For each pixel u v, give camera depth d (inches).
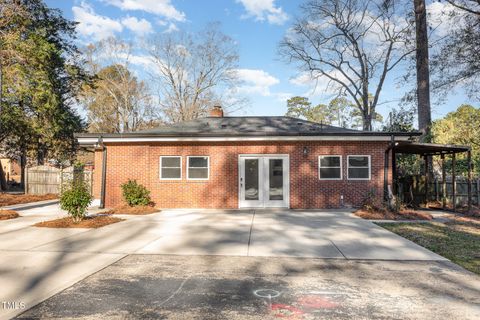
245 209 603.8
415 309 173.6
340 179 606.2
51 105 1008.9
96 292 196.5
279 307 175.9
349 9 1280.8
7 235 361.4
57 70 1136.2
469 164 565.0
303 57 1386.6
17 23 824.3
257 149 616.4
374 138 588.7
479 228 412.2
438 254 288.0
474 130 1019.3
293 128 669.3
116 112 1878.7
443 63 849.5
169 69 1831.9
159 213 550.6
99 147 626.2
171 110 1850.4
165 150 625.6
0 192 976.9
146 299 186.1
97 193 639.1
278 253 288.2
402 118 993.5
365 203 557.6
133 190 583.2
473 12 802.2
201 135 601.6
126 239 343.3
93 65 1801.2
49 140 1066.7
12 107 962.7
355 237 353.7
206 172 622.5
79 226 412.2
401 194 664.4
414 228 408.8
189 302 182.2
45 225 417.4
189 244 321.4
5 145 1136.8
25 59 858.1
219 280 218.7
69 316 163.8
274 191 614.2
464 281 218.2
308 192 609.0
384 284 212.1
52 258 269.4
